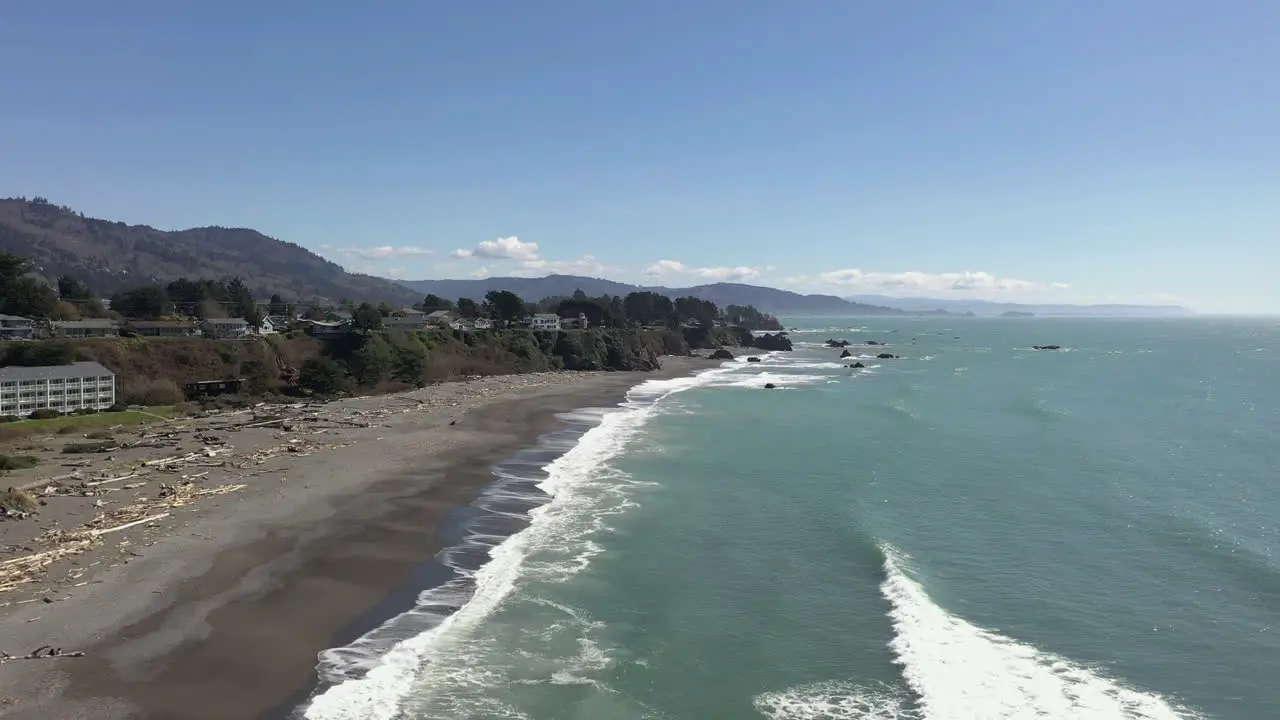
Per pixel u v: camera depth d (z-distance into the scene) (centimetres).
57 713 1795
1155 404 7356
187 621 2317
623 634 2362
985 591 2686
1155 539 3206
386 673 2086
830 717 1930
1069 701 1988
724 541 3216
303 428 5616
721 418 6650
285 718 1850
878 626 2430
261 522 3291
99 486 3825
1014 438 5559
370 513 3512
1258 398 7794
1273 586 2697
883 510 3647
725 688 2064
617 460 4791
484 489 4019
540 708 1948
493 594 2638
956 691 2033
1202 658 2209
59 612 2323
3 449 4744
